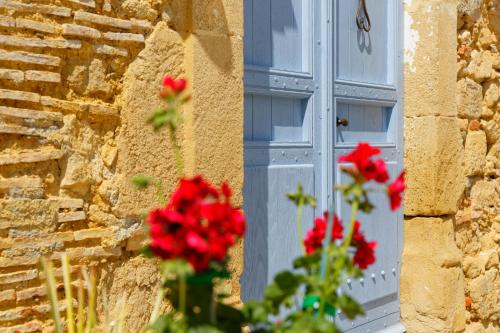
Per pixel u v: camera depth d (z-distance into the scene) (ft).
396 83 15.21
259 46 12.01
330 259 5.72
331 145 13.41
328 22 13.38
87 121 8.92
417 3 15.19
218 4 10.21
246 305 5.78
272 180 12.12
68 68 8.73
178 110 9.69
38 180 8.34
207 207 5.01
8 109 8.05
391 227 15.05
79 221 8.82
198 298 5.56
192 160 9.82
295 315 5.63
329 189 13.32
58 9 8.52
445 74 15.14
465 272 15.94
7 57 8.04
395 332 14.96
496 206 17.04
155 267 9.61
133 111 9.30
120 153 9.19
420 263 15.11
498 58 17.07
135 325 9.35
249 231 11.64
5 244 8.00
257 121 12.00
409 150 15.28
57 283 8.50
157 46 9.57
